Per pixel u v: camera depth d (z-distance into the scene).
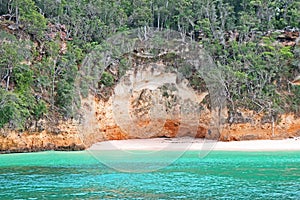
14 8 45.12
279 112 43.75
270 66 46.91
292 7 56.91
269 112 43.59
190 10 53.75
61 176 21.39
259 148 36.28
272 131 43.19
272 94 45.31
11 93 35.00
